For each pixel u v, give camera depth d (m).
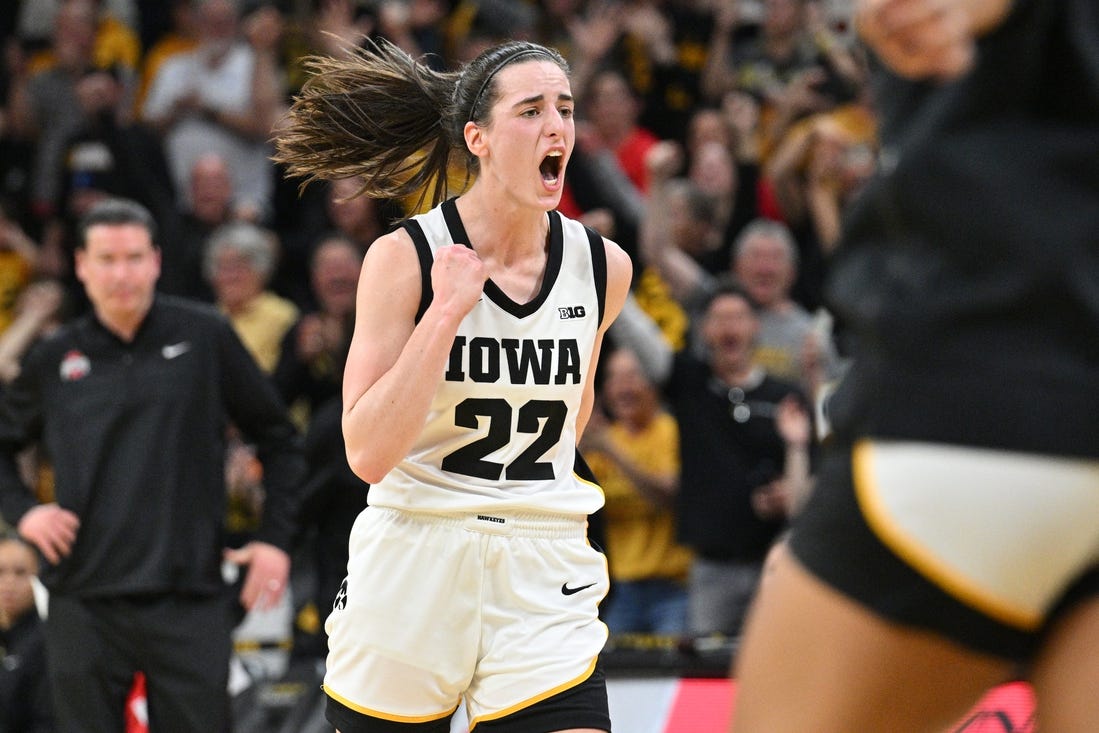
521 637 10.16
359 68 11.36
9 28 34.16
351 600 10.40
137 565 14.59
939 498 5.48
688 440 20.45
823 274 25.86
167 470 14.77
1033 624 5.64
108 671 14.67
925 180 5.64
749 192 28.02
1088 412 5.33
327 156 11.56
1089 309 5.38
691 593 20.50
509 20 31.69
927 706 5.88
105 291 14.62
